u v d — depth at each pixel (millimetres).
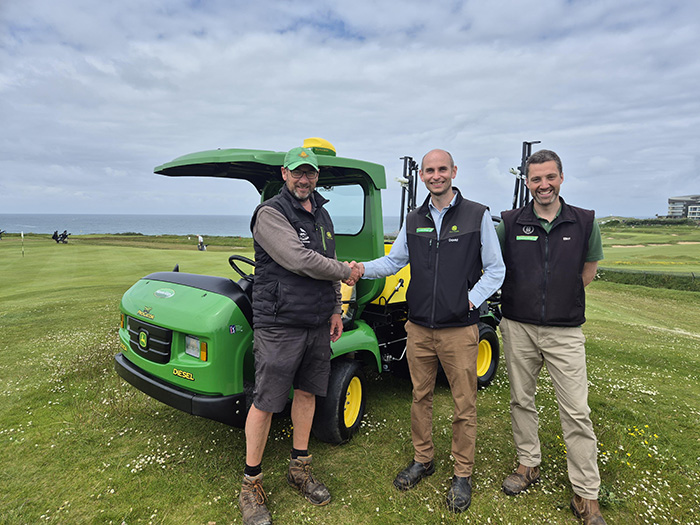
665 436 3656
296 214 2488
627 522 2549
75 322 7289
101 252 23922
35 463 3027
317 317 2516
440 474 2975
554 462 3158
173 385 2914
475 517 2529
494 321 4961
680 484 2934
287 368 2465
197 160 2955
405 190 4809
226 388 2732
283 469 2992
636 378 5332
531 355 2750
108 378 4629
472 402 2674
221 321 2707
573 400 2551
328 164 3244
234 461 3072
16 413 3803
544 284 2613
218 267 15859
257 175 3936
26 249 25875
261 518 2410
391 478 2906
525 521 2514
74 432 3463
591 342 7387
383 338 4094
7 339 6219
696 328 11852
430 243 2666
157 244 39656
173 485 2787
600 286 19656
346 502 2658
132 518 2479
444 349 2641
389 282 3975
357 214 3895
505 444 3461
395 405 4117
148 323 3055
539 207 2654
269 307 2443
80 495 2678
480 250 2652
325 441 3326
